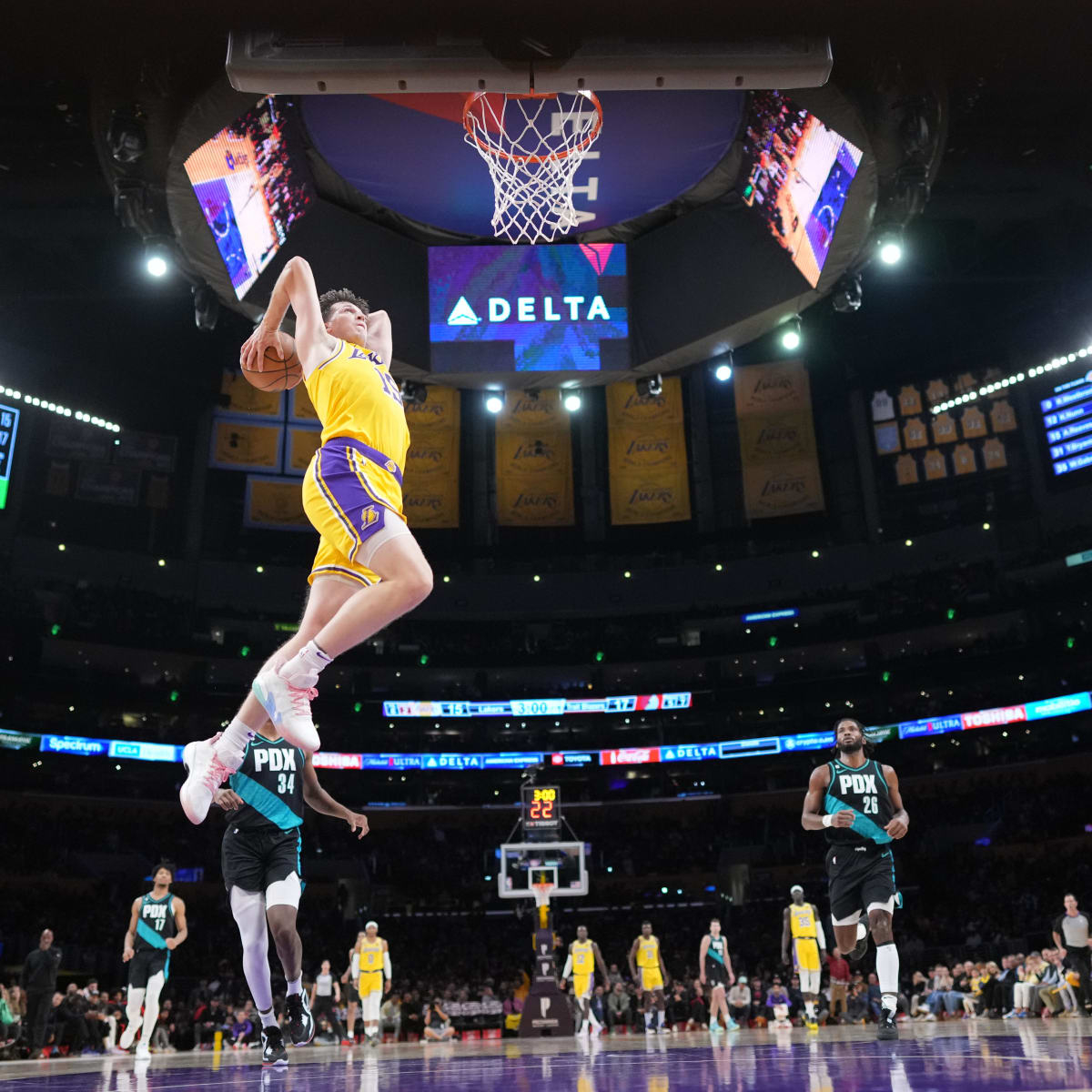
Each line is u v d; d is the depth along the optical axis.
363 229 20.02
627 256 20.58
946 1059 4.23
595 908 41.06
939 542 42.12
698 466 45.59
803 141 17.48
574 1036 18.92
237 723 3.35
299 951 5.75
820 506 40.03
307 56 9.84
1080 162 28.42
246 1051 15.91
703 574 44.81
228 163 16.86
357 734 43.59
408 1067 6.34
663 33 10.05
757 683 43.75
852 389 43.72
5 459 37.88
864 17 9.62
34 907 34.00
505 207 18.50
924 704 42.34
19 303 35.44
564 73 10.01
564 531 45.69
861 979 25.08
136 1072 6.02
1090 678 39.28
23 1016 17.64
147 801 38.50
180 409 41.09
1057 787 38.75
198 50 14.27
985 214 31.45
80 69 14.54
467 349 20.33
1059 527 39.81
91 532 39.91
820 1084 3.15
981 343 40.97
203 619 41.66
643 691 44.84
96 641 38.88
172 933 11.25
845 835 7.24
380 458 3.37
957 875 37.66
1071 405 39.75
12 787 36.59
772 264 19.59
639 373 20.98
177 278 33.19
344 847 41.59
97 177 28.06
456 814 43.44
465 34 9.73
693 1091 3.03
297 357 3.91
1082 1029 8.78
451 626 45.59
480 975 35.59
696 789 44.12
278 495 40.66
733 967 36.22
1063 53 15.72
